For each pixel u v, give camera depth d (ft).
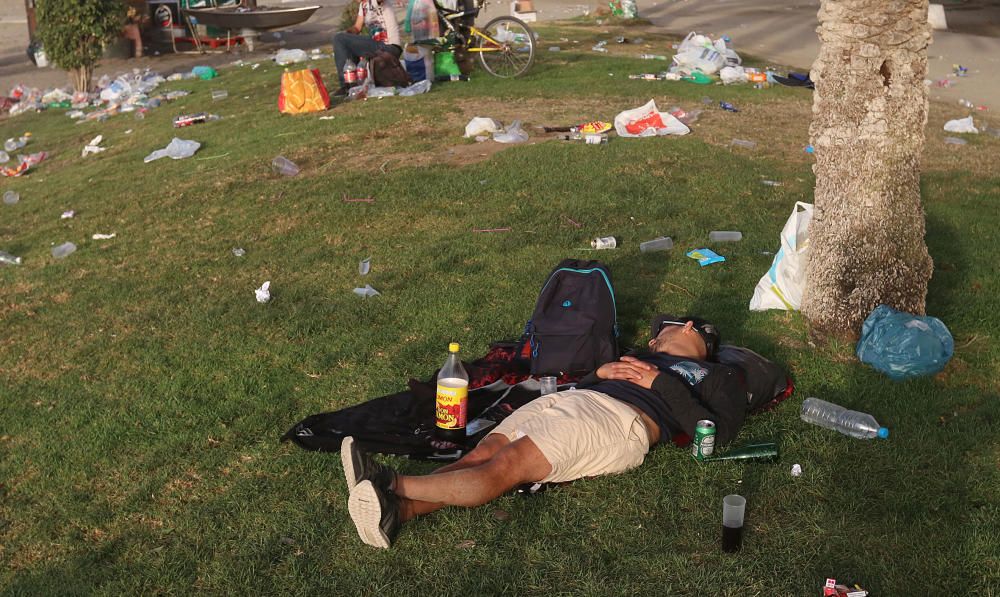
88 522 13.51
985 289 20.47
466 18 47.03
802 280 19.01
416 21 44.80
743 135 35.22
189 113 46.26
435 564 11.85
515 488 13.24
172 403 16.98
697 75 46.47
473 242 24.81
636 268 22.33
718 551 11.97
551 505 12.97
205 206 30.19
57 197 34.37
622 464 13.43
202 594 11.72
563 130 35.65
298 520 12.96
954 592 11.12
